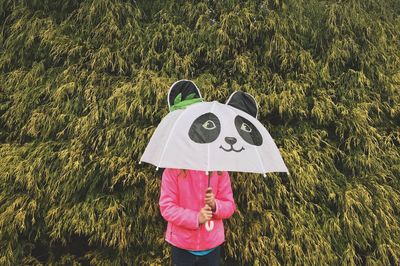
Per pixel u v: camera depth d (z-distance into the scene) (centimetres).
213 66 344
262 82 342
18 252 324
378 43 364
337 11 355
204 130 233
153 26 347
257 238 317
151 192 315
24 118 340
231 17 338
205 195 242
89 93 325
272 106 335
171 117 252
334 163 353
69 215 311
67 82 331
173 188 247
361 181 343
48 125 329
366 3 386
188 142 229
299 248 312
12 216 312
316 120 345
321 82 350
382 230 333
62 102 331
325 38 359
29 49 352
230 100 275
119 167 314
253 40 346
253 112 277
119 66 334
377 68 358
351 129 341
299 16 354
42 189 319
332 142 350
